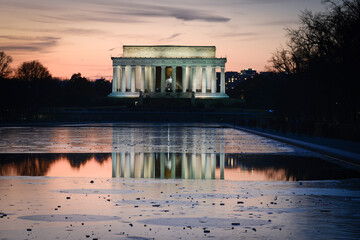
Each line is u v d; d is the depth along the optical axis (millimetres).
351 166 42375
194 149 61406
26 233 17281
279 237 16672
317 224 18703
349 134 77562
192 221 19297
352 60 94188
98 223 18953
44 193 26422
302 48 131250
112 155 52500
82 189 28094
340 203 23500
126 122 195500
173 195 25969
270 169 40188
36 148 61719
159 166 42500
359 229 17828
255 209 21875
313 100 121500
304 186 29969
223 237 16719
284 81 163125
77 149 60344
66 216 20266
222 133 106500
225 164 44156
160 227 18281
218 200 24375
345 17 98875
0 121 180000
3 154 53344
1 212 21047
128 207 22328
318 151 56688
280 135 93938
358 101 104750
